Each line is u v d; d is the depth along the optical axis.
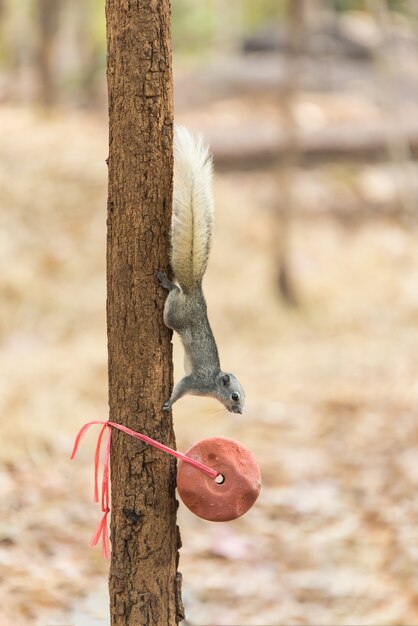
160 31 4.71
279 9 38.56
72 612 7.41
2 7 30.17
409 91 26.02
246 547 8.99
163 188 4.82
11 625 7.12
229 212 19.47
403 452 10.77
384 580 8.43
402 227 21.64
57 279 16.19
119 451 4.91
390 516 9.47
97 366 12.80
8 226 16.81
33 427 10.45
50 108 23.05
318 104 26.59
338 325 16.47
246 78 28.72
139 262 4.81
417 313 17.00
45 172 17.97
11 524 8.55
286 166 17.33
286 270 17.08
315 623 7.80
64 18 29.41
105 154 19.09
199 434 11.30
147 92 4.71
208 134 23.94
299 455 11.00
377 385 13.12
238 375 13.88
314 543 9.09
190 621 7.64
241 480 4.77
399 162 20.56
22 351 14.12
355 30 31.61
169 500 4.94
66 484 9.52
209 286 17.27
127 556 4.92
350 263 19.48
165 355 4.95
